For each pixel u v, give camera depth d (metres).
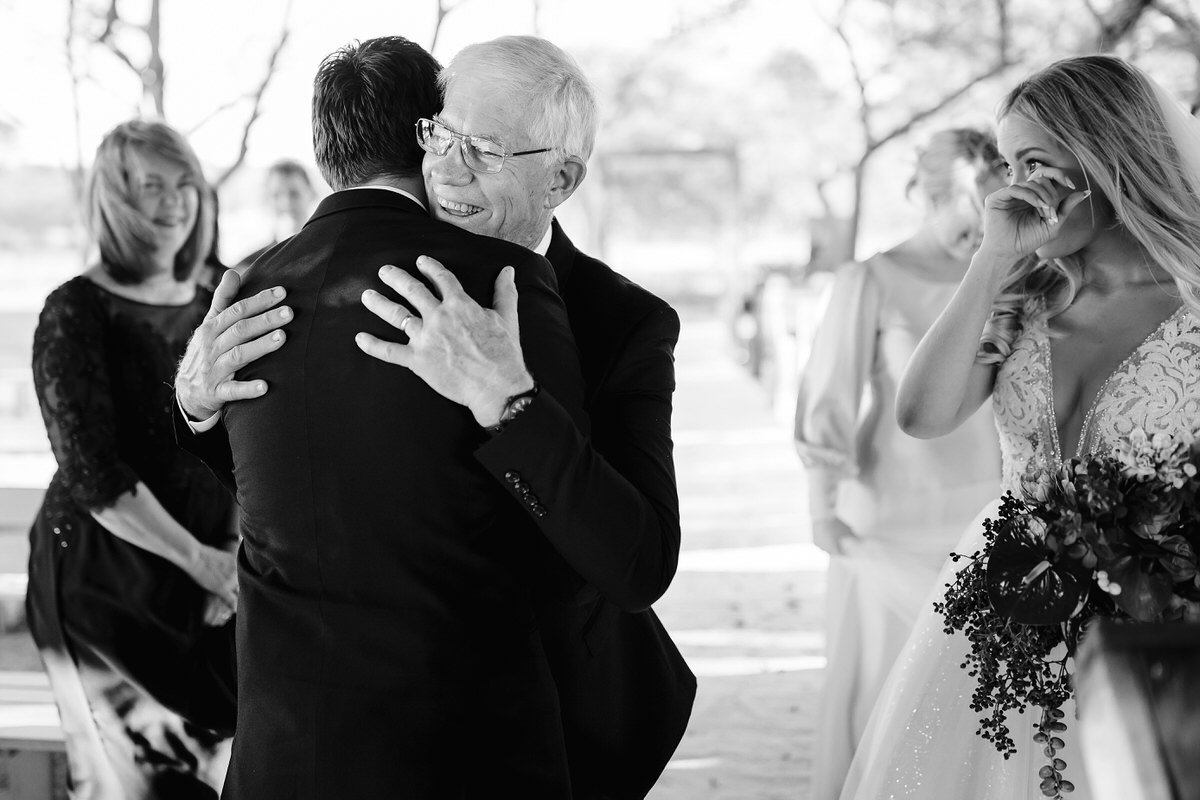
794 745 4.17
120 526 2.74
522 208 1.83
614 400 1.93
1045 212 2.01
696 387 14.99
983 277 2.05
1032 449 2.08
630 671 2.12
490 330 1.62
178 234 2.83
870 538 3.26
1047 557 1.88
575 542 1.66
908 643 2.25
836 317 3.32
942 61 13.84
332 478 1.67
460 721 1.69
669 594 6.21
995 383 2.17
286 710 1.70
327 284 1.73
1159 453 1.84
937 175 3.24
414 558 1.67
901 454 3.25
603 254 19.61
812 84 19.83
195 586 2.87
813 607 5.96
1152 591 1.80
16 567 5.30
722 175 28.16
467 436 1.66
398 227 1.76
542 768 1.76
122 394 2.82
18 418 11.26
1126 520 1.83
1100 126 1.95
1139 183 1.93
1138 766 1.01
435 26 10.45
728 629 5.61
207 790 2.91
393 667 1.67
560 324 1.75
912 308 3.25
